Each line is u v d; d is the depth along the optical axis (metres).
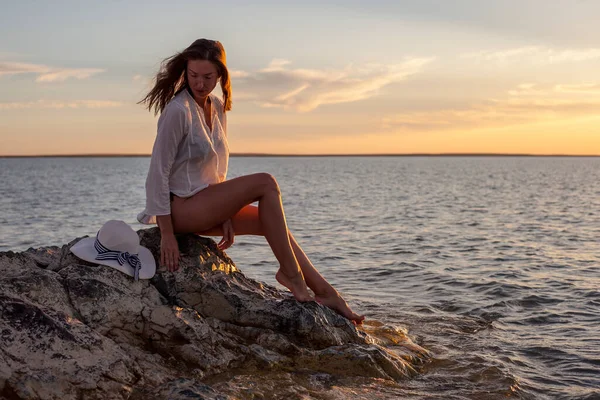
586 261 11.31
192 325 4.15
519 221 21.03
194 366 4.04
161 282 4.59
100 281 4.19
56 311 3.75
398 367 4.54
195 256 4.79
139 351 3.97
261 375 4.11
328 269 10.41
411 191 45.41
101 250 4.45
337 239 15.53
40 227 19.84
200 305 4.60
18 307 3.60
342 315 5.11
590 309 7.11
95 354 3.59
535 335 5.93
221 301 4.61
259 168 157.62
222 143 4.83
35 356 3.42
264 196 4.68
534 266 10.63
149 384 3.67
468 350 5.28
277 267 10.55
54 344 3.51
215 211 4.65
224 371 4.10
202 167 4.71
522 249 13.22
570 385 4.53
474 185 57.12
